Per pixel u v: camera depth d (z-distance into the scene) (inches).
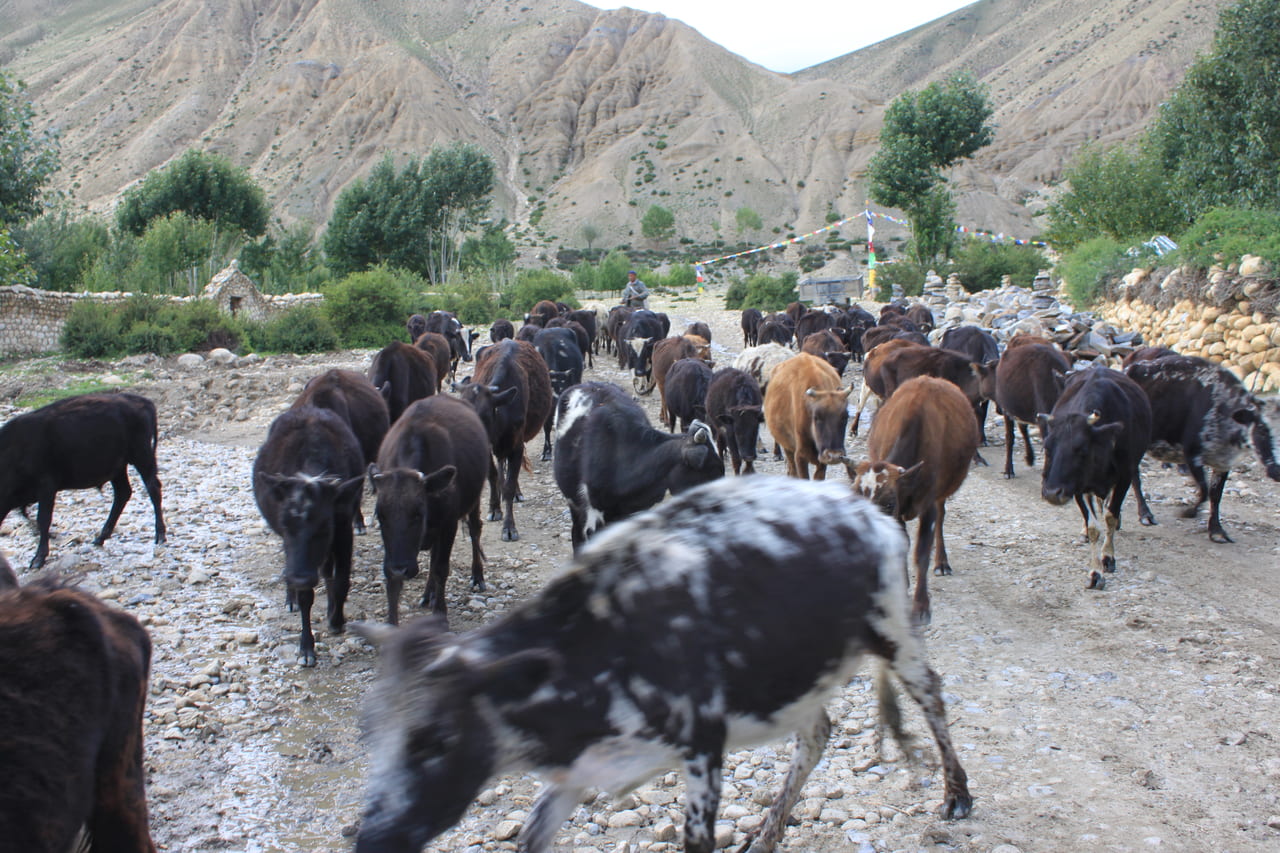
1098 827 166.6
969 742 201.6
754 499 144.1
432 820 110.7
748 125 6181.1
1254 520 348.5
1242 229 611.8
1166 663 233.5
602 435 268.2
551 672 117.5
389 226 2171.5
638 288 1083.9
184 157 1784.0
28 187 1199.6
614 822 174.7
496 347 423.5
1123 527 346.9
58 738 112.0
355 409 342.6
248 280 1119.6
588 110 6579.7
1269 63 795.4
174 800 184.4
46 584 129.1
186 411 602.5
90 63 7239.2
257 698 227.8
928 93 1600.6
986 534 350.0
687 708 124.3
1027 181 5369.1
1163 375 343.6
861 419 568.4
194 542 347.9
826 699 146.5
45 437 312.0
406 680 113.7
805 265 3838.6
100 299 953.5
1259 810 170.2
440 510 254.8
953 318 888.9
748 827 170.9
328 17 7421.3
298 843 171.6
